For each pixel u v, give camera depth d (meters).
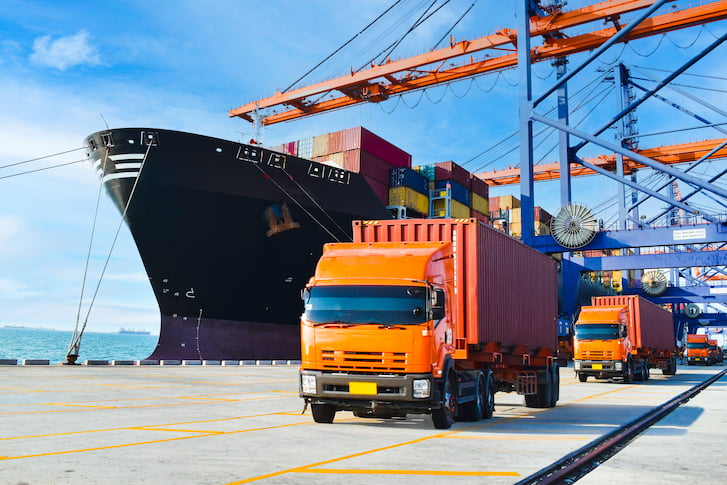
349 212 33.28
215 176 27.92
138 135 26.83
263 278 31.34
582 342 26.56
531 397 15.38
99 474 5.79
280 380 21.67
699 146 56.94
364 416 11.78
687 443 8.79
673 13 36.81
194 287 30.19
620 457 7.43
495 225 44.38
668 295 59.41
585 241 36.38
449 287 11.15
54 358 102.75
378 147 36.84
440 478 5.89
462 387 10.98
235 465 6.44
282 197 30.05
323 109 49.69
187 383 18.89
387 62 44.44
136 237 29.12
